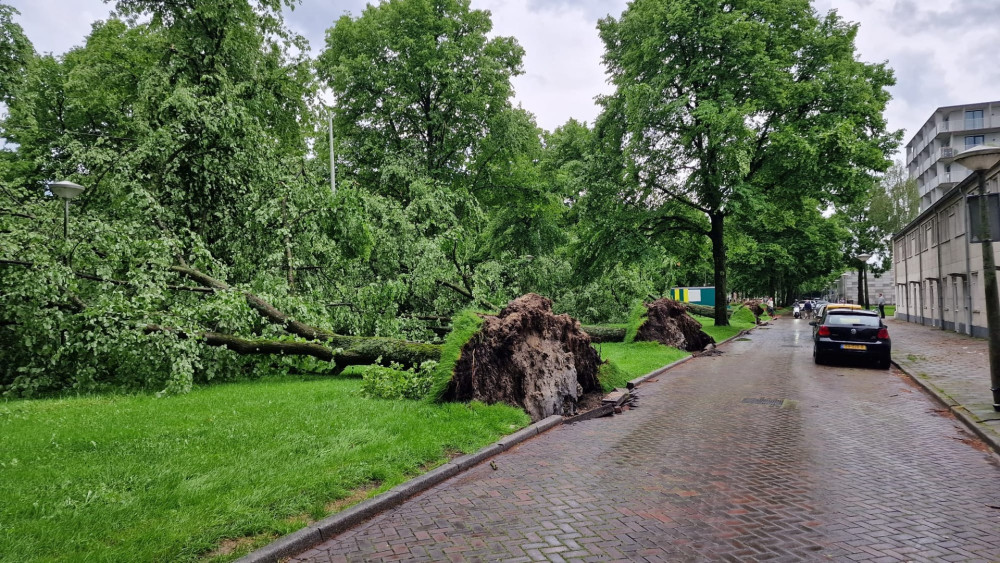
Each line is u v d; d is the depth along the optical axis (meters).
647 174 24.31
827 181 21.80
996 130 71.12
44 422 6.70
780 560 3.60
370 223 13.70
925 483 5.20
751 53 21.58
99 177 11.64
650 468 5.73
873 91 23.00
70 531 3.65
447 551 3.74
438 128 25.22
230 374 10.98
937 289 28.83
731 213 25.52
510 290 21.03
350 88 24.06
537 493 4.97
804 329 31.48
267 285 11.58
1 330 9.77
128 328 9.16
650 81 23.58
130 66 14.60
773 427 7.63
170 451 5.47
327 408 7.73
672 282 41.84
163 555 3.39
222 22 13.47
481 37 25.33
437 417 7.26
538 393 8.29
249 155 12.92
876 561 3.58
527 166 27.53
